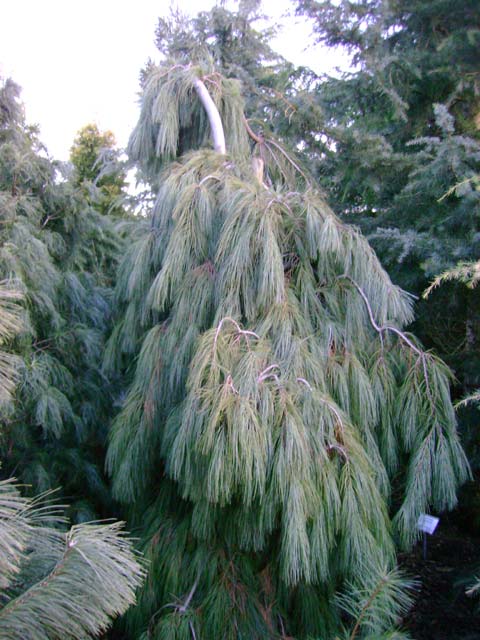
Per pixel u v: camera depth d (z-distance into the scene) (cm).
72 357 296
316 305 192
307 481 152
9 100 329
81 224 334
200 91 225
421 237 242
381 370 193
